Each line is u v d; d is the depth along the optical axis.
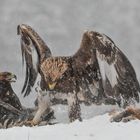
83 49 21.25
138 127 17.38
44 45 22.16
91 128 18.12
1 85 24.22
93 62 21.33
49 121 22.08
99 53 21.05
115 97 21.06
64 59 21.47
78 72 21.47
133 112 19.03
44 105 21.83
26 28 22.30
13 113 23.69
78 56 21.38
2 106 23.83
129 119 18.88
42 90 21.75
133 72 20.92
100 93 21.75
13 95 24.33
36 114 21.89
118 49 20.97
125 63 20.91
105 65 21.06
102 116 19.61
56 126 18.86
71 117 21.58
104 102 21.91
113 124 18.11
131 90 20.92
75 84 21.47
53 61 21.41
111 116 19.41
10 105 23.97
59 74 21.28
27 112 23.36
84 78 21.58
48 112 21.98
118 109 20.97
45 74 21.38
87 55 21.27
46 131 18.27
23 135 18.00
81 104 22.16
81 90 21.62
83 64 21.41
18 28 22.42
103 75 21.08
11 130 18.73
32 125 21.86
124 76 20.86
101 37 20.98
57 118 22.95
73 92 21.50
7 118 23.53
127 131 17.06
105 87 21.08
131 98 20.97
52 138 17.28
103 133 17.25
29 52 22.45
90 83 21.64
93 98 21.84
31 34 22.30
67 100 21.62
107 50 20.95
